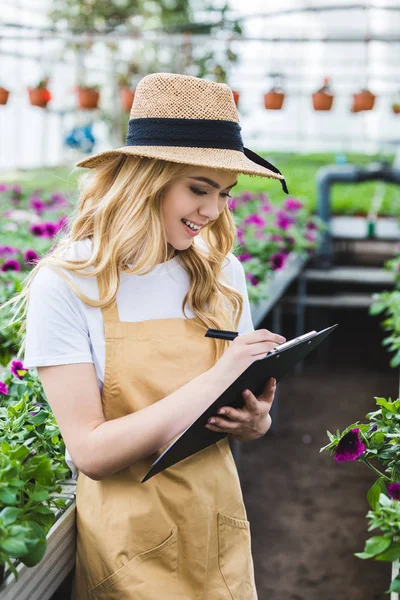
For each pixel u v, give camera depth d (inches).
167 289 63.0
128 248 59.9
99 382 60.2
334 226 265.6
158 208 60.1
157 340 60.6
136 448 55.3
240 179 363.6
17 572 54.4
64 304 58.6
